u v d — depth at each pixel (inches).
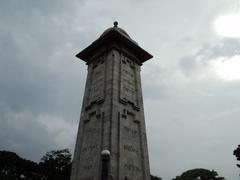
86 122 960.9
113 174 724.0
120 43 1121.4
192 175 3031.5
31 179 2913.4
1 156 2760.8
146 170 847.1
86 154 856.3
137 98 1034.7
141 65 1191.6
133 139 887.7
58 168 2970.0
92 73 1127.0
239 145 2224.4
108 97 919.7
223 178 2984.7
